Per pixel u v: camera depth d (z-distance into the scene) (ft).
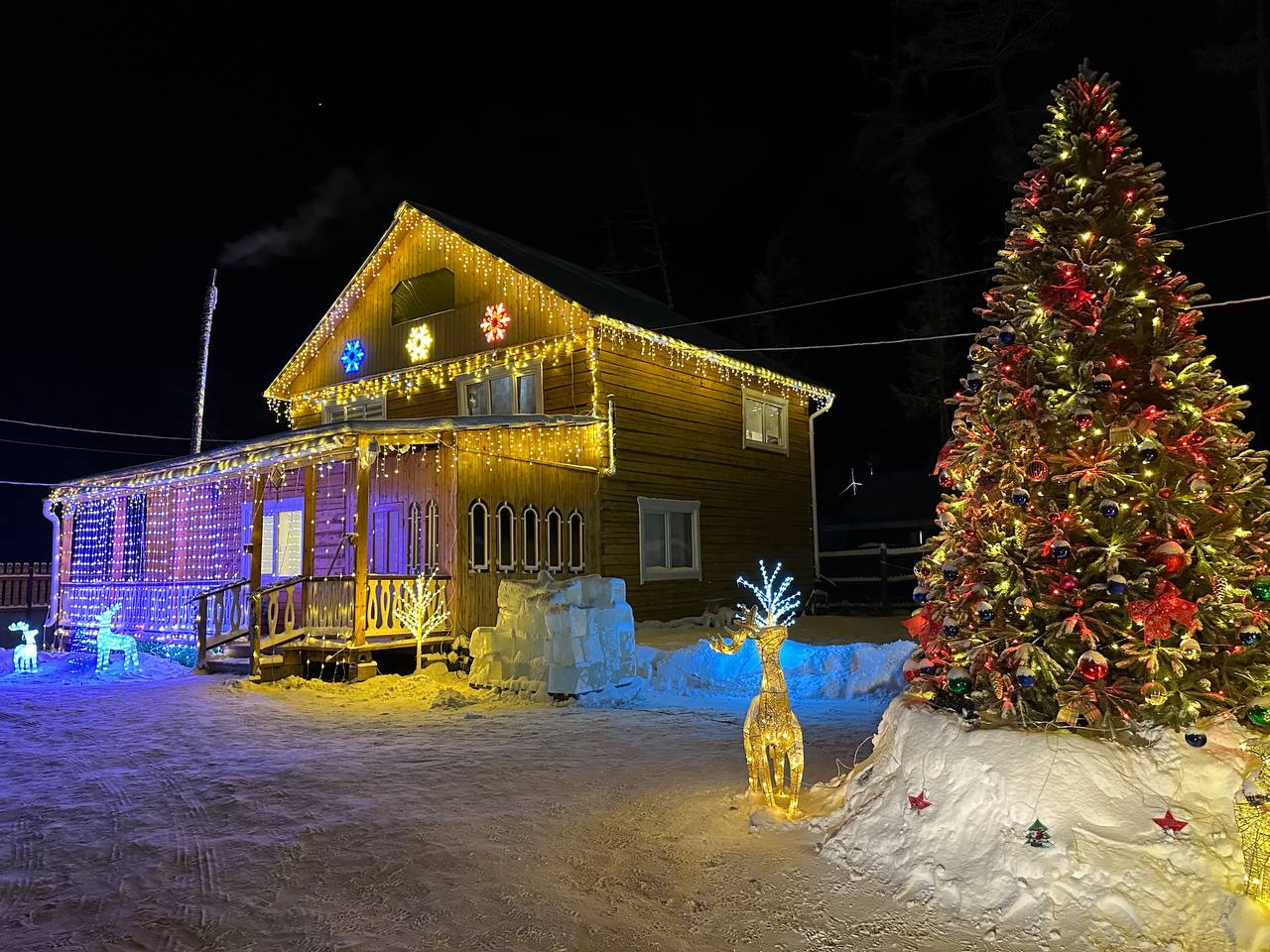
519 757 25.38
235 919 13.98
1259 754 13.26
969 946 12.13
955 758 14.79
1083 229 17.17
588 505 52.24
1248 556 15.98
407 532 52.01
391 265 65.51
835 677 38.32
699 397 62.23
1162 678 14.64
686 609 57.93
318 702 36.40
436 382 61.87
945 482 18.42
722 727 30.17
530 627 36.94
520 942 12.91
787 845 16.25
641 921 13.56
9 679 45.37
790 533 71.67
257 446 46.91
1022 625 16.14
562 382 54.44
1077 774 13.83
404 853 16.76
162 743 28.40
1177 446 15.81
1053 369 16.92
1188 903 12.15
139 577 68.03
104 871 16.40
